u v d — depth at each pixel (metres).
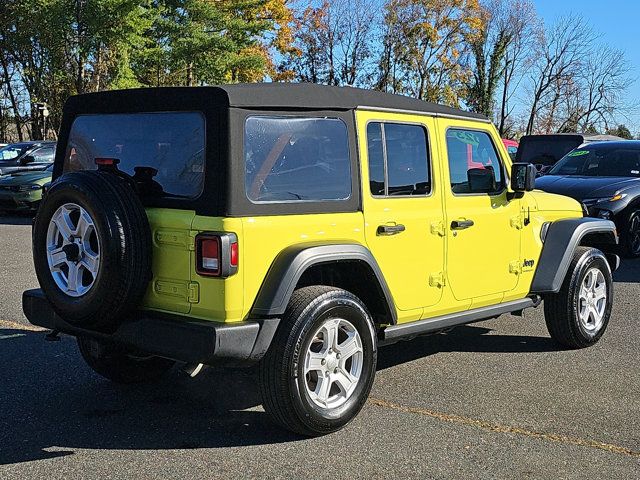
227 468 3.86
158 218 4.06
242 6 43.09
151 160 4.24
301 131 4.27
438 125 5.18
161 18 39.72
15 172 17.09
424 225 4.96
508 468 3.91
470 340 6.71
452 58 58.75
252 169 4.01
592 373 5.68
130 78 37.59
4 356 5.93
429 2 57.25
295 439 4.27
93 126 4.64
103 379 5.41
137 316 4.12
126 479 3.72
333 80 59.47
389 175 4.79
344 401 4.35
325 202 4.35
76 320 4.11
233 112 3.94
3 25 37.69
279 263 4.05
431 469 3.88
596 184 11.45
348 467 3.89
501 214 5.64
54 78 38.78
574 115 64.38
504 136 63.88
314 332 4.11
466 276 5.35
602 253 6.48
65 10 35.62
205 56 40.44
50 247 4.21
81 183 3.98
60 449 4.11
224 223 3.87
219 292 3.87
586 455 4.10
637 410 4.85
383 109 4.77
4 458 3.98
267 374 4.05
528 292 6.04
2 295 8.15
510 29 60.09
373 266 4.47
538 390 5.25
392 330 4.84
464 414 4.73
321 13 57.91
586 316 6.37
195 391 5.17
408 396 5.08
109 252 3.87
